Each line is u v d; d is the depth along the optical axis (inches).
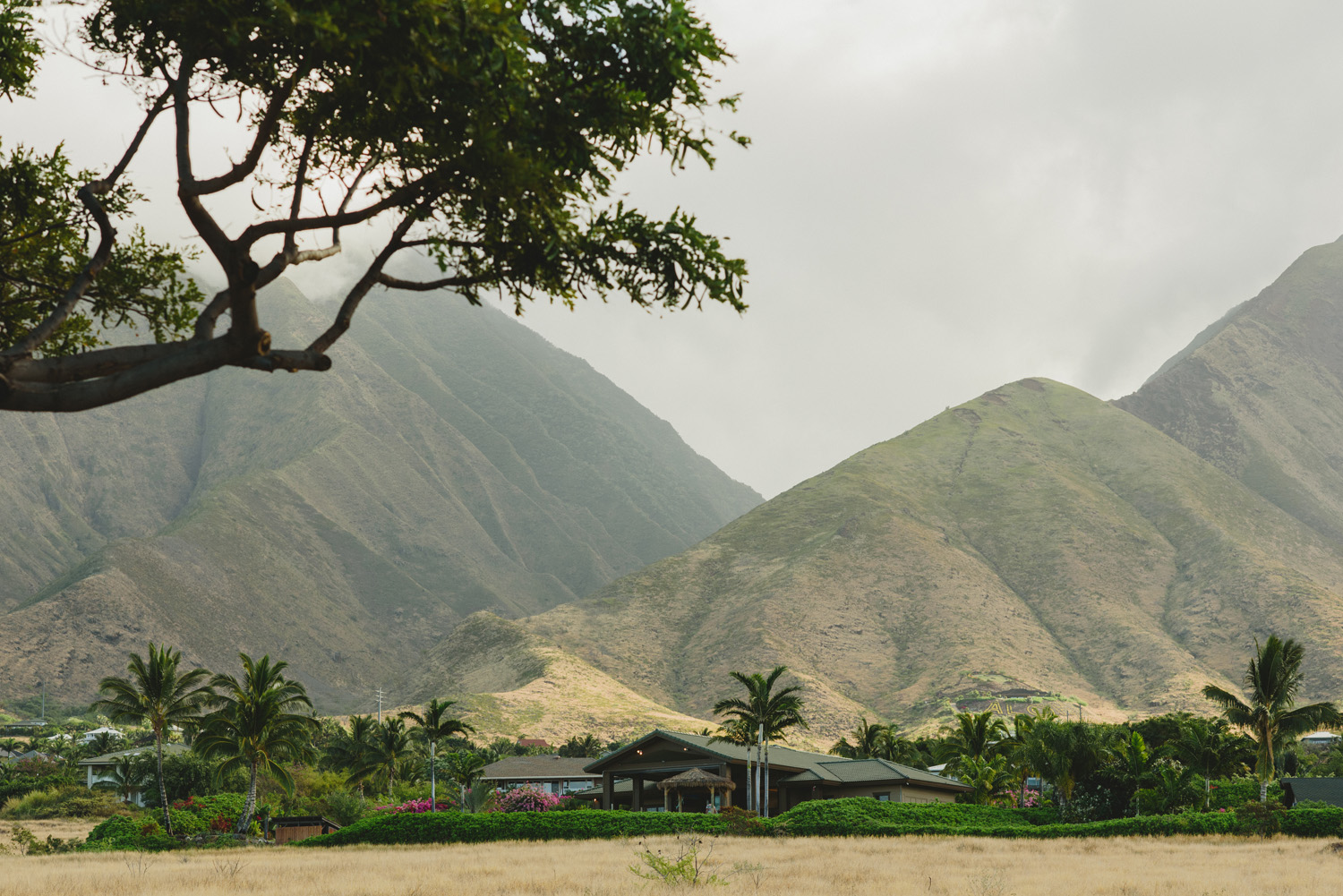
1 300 442.3
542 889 1056.8
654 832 2078.0
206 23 314.7
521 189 334.0
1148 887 1071.6
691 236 358.3
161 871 1403.8
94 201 347.3
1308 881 1141.7
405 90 323.6
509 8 311.4
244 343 316.5
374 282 356.5
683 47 335.3
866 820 2126.0
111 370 311.1
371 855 1755.7
